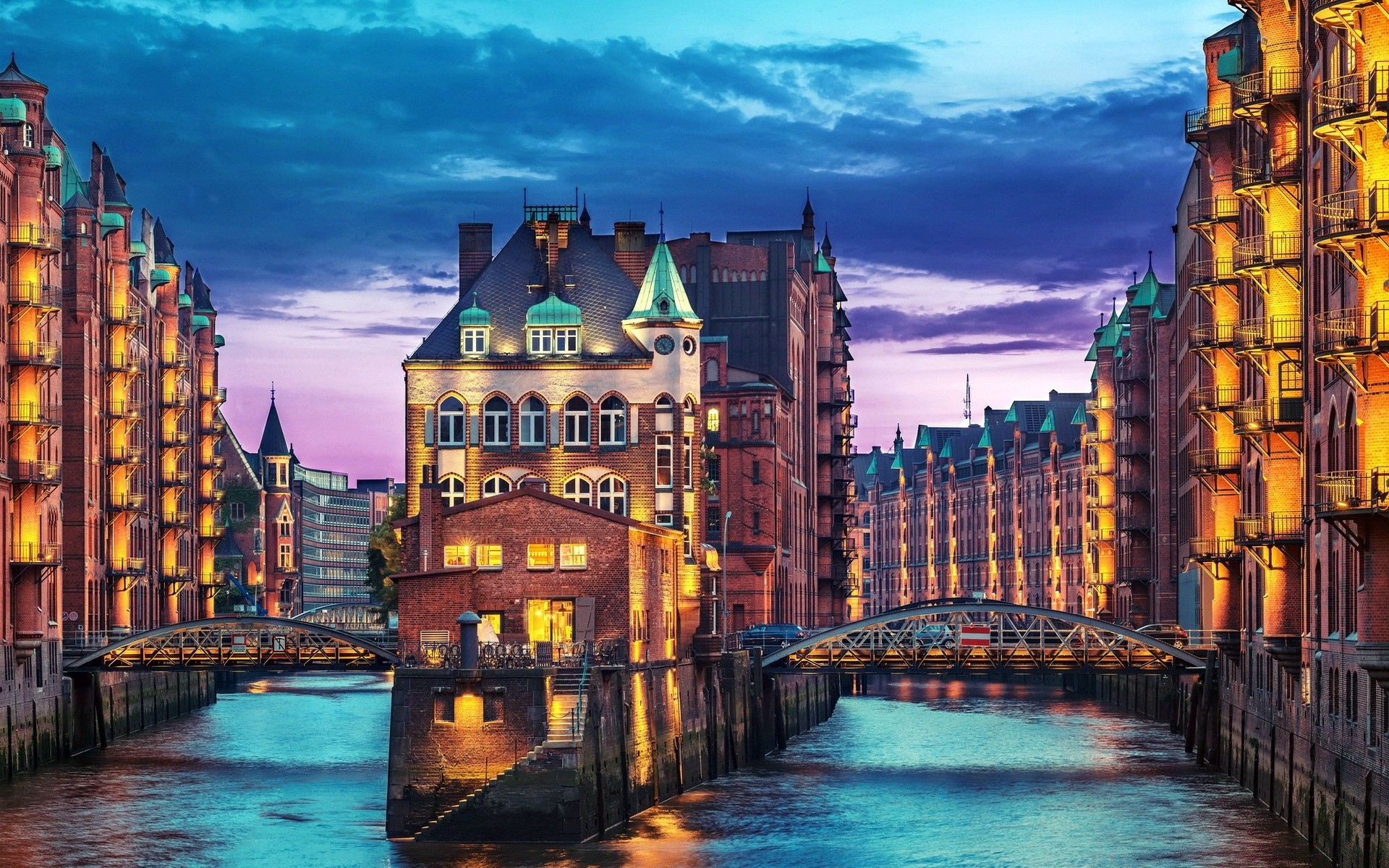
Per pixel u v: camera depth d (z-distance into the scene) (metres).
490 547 86.31
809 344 175.62
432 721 73.94
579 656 77.75
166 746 112.62
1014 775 97.81
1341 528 62.75
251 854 70.88
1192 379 127.06
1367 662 60.91
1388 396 61.28
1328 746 69.50
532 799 72.75
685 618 108.06
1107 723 136.75
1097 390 189.12
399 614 83.94
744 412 148.62
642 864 69.44
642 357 109.88
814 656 111.88
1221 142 93.19
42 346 100.81
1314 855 71.06
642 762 83.38
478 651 74.94
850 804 86.12
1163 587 142.25
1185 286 131.12
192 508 171.00
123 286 132.88
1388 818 58.75
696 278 159.62
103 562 127.88
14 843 73.50
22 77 106.00
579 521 86.00
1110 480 182.12
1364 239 61.00
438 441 110.31
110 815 80.81
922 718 142.88
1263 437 81.81
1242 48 87.81
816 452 179.50
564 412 110.06
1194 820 80.25
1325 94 69.56
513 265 114.25
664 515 109.00
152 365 150.62
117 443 132.75
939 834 76.94
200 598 178.00
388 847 72.31
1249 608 90.69
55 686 103.94
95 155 128.50
